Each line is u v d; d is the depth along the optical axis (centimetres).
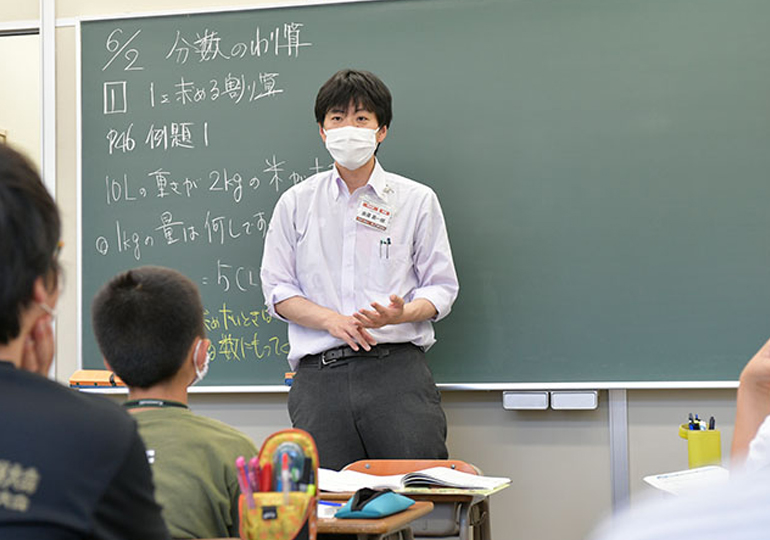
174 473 155
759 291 351
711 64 356
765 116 353
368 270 340
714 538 33
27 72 548
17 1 412
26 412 88
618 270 360
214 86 390
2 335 94
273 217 348
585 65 364
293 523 131
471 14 372
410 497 218
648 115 360
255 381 383
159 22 395
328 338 331
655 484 210
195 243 390
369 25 379
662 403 359
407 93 376
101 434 90
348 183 344
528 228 366
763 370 154
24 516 82
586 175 363
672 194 358
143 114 394
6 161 93
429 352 370
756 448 119
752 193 353
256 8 387
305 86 384
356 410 325
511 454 369
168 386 165
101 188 396
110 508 88
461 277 370
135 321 160
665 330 356
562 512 364
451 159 372
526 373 363
